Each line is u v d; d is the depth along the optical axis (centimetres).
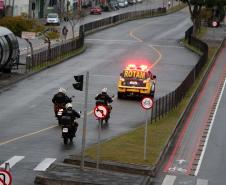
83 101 7888
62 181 4256
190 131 6606
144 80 8369
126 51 13625
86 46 14238
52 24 17950
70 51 12700
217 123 7119
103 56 12681
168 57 12900
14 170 4656
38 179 4306
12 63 9769
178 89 7881
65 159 4859
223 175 4931
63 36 15688
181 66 11738
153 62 12075
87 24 16788
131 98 8475
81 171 4547
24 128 6228
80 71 10538
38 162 4922
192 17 17062
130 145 5516
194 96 8856
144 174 4712
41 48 13212
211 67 11950
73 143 5641
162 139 5847
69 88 8819
